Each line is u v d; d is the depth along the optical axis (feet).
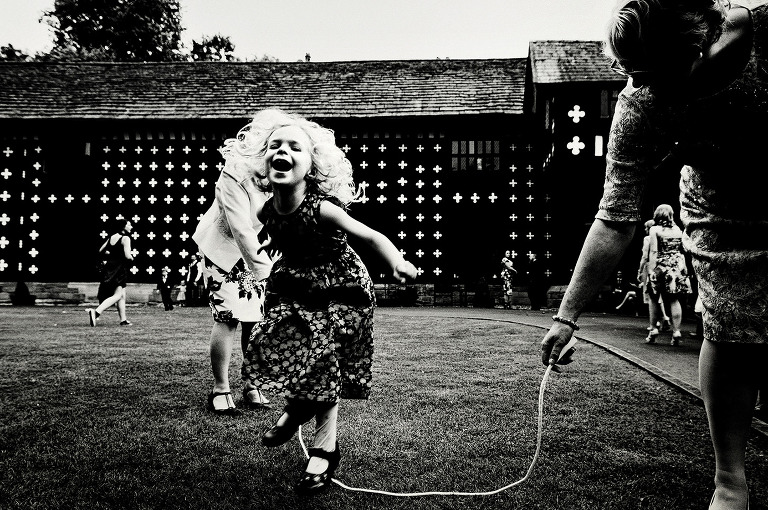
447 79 67.05
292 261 8.01
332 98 64.34
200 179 61.26
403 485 7.67
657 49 4.66
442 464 8.48
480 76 67.15
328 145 8.27
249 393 12.03
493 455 8.89
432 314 43.37
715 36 4.66
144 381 14.55
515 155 59.67
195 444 9.31
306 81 68.64
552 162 54.60
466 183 59.98
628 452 9.06
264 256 11.23
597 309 50.93
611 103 53.67
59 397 12.67
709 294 5.74
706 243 5.78
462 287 59.11
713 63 4.82
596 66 55.67
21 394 12.95
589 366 17.20
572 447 9.30
